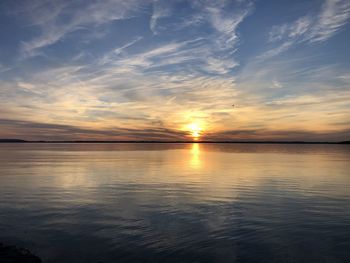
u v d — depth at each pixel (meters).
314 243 14.90
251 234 16.16
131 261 12.94
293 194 27.31
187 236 15.82
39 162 65.44
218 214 20.16
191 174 43.41
